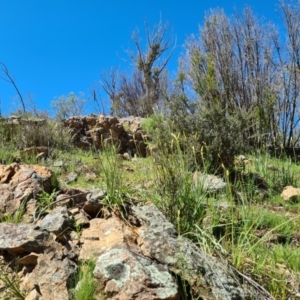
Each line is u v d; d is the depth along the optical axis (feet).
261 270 10.60
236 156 21.49
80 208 12.31
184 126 20.80
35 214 11.92
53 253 9.90
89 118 28.40
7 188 12.84
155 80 59.16
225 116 21.90
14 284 9.48
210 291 9.23
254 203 16.76
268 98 34.17
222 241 11.69
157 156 14.43
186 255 9.83
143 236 10.37
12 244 9.98
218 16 41.88
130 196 12.73
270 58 39.40
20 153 21.22
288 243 13.26
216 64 39.78
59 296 8.91
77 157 22.88
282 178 21.29
